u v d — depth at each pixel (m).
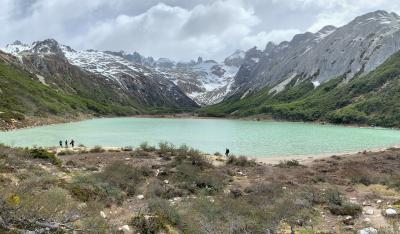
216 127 135.38
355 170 37.09
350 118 153.50
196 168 35.38
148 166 36.22
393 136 97.50
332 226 17.67
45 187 18.86
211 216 17.22
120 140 79.81
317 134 103.19
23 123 110.94
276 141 82.38
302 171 38.81
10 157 28.36
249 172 38.00
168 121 187.25
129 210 18.72
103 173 26.94
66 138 81.12
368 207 21.19
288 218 17.88
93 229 12.66
